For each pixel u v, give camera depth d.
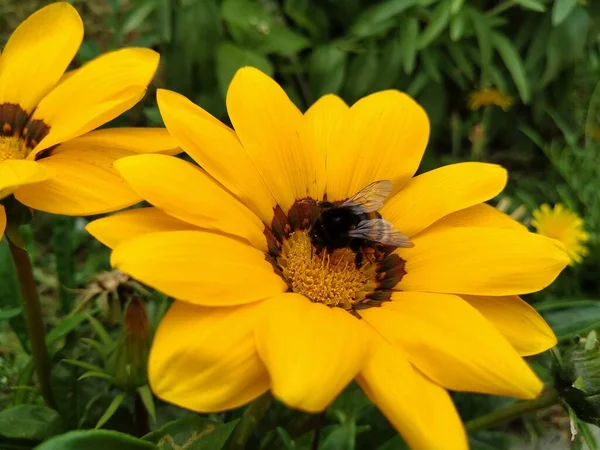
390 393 0.07
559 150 0.22
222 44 0.18
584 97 0.23
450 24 0.20
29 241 0.13
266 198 0.09
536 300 0.17
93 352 0.12
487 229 0.09
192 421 0.09
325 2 0.21
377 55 0.20
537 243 0.08
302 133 0.10
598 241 0.18
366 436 0.12
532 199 0.20
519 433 0.16
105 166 0.08
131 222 0.08
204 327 0.07
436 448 0.06
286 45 0.19
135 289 0.12
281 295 0.08
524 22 0.21
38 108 0.09
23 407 0.10
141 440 0.08
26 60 0.09
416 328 0.07
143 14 0.18
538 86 0.22
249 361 0.07
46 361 0.11
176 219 0.08
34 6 0.22
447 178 0.09
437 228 0.09
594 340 0.09
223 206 0.08
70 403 0.11
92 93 0.09
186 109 0.09
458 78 0.21
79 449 0.08
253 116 0.09
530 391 0.07
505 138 0.23
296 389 0.06
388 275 0.09
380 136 0.10
